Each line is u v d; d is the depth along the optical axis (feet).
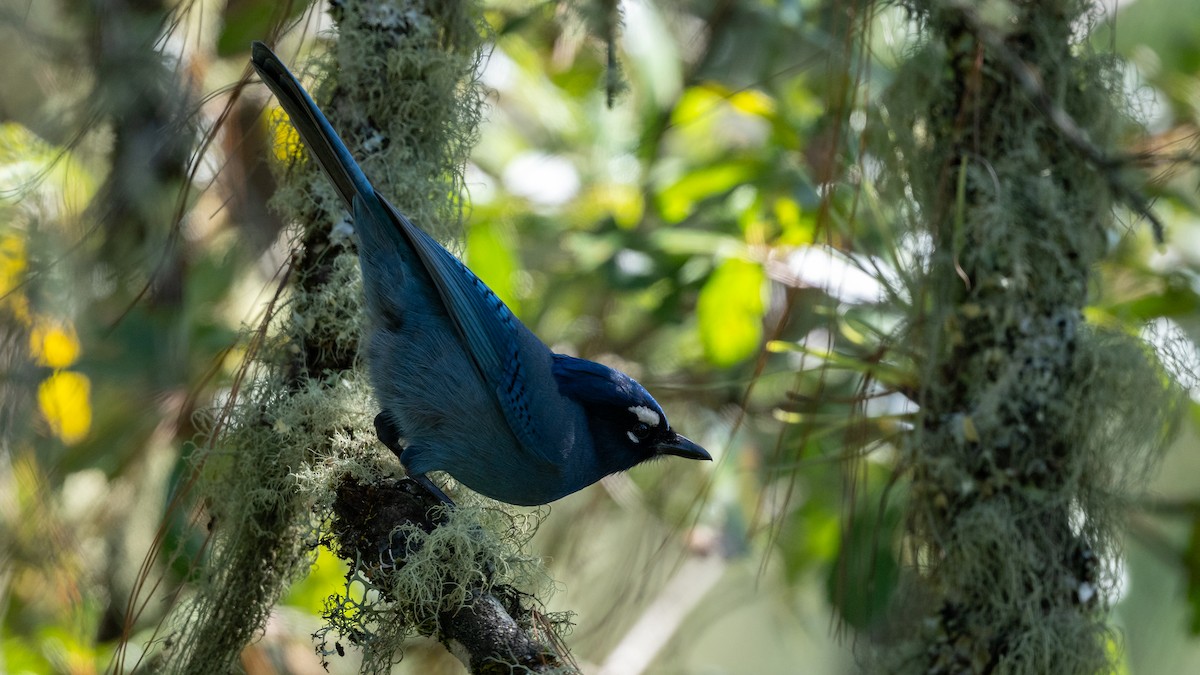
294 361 31.22
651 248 46.55
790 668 56.54
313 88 32.78
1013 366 29.01
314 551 31.17
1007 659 28.60
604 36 38.04
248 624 30.40
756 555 51.37
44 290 40.24
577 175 50.67
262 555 30.50
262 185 45.29
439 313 32.07
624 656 47.42
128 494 44.32
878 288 33.63
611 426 36.19
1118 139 32.04
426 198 32.40
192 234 44.50
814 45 48.49
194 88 41.19
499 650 26.50
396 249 31.35
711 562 49.62
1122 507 29.89
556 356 36.76
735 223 49.21
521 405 33.47
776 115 46.91
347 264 31.55
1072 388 29.25
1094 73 31.24
